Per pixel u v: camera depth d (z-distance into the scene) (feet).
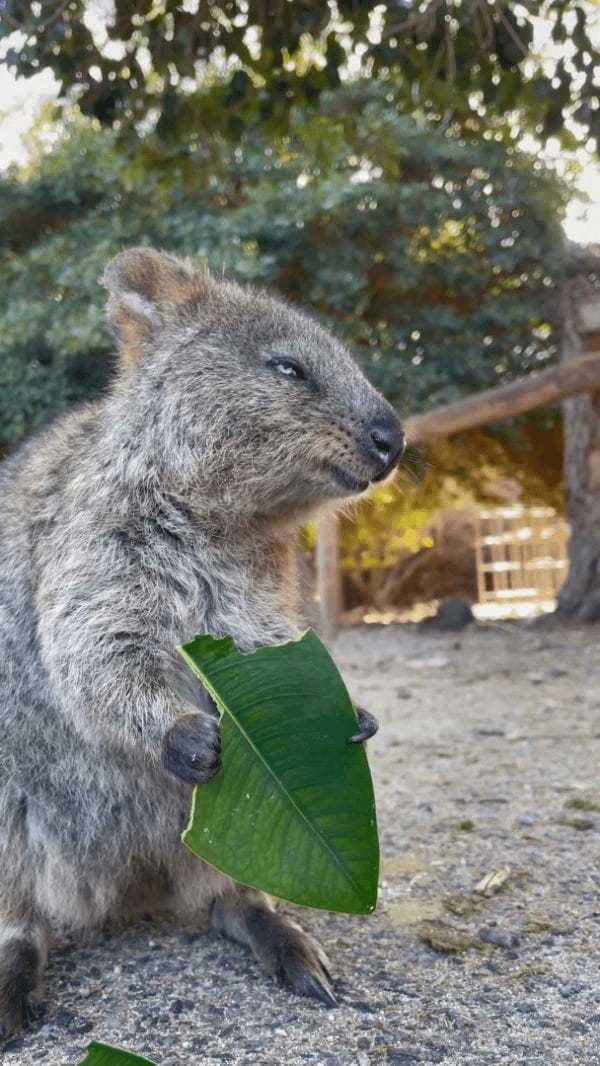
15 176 8.04
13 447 2.58
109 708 2.17
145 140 4.43
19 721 2.29
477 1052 2.09
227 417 2.29
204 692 2.26
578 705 4.50
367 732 1.98
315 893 1.87
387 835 2.91
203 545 2.29
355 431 2.31
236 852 1.87
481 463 9.04
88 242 7.42
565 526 11.76
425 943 2.41
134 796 2.27
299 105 3.71
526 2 3.52
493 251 7.77
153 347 2.37
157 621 2.23
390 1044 2.12
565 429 7.34
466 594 11.45
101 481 2.28
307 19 3.52
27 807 2.30
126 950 2.41
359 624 8.29
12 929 2.33
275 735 1.88
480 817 3.02
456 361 7.87
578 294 7.68
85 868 2.31
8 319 7.17
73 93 3.72
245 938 2.39
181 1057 2.10
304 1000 2.24
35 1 3.44
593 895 2.58
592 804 3.05
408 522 9.82
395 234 7.73
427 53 3.62
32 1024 2.20
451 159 7.52
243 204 7.77
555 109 3.62
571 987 2.26
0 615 2.32
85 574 2.22
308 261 7.60
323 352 2.35
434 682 5.33
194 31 3.59
